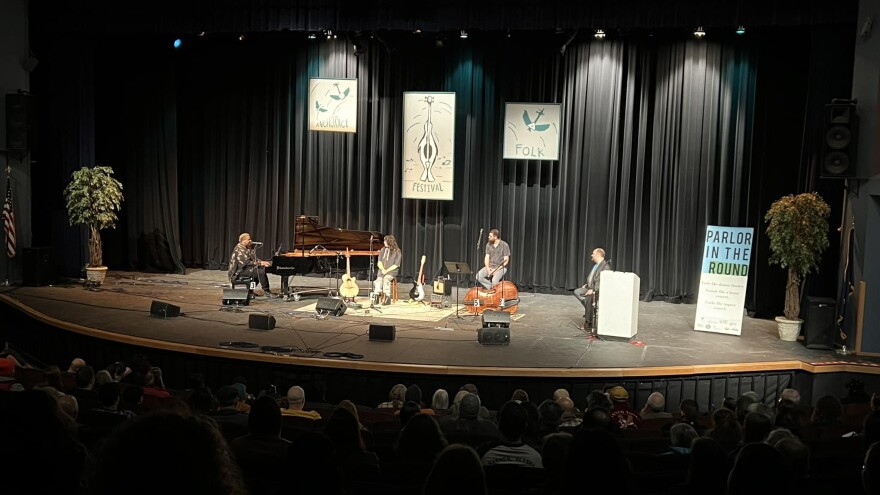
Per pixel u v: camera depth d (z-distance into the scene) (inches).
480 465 89.7
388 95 589.6
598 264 440.8
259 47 608.1
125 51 619.8
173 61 613.3
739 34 514.9
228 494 54.3
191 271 623.5
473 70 571.2
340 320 441.4
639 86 542.3
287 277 499.5
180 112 627.8
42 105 597.3
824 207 411.8
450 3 503.5
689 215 531.8
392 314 463.2
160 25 550.9
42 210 608.7
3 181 543.5
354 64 592.1
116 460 51.9
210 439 54.9
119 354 394.9
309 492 114.7
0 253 542.0
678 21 471.5
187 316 443.2
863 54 409.4
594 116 547.8
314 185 609.6
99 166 607.2
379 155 598.5
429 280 591.5
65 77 584.7
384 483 161.0
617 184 548.7
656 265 543.8
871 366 371.6
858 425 237.1
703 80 524.1
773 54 507.5
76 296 503.5
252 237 622.5
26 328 461.1
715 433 226.4
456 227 586.2
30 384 265.6
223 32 556.7
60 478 75.0
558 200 563.5
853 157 411.2
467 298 470.0
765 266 505.4
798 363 377.4
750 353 392.2
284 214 615.8
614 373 352.5
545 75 559.5
